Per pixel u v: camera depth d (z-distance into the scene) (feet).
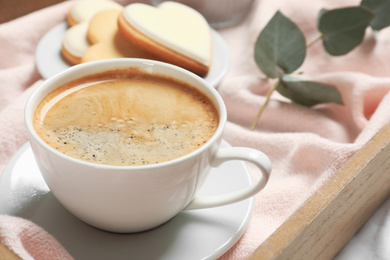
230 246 1.48
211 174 1.61
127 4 2.17
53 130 1.47
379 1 2.03
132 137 1.47
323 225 1.48
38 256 1.40
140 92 1.58
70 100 1.54
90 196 1.39
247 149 1.45
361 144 1.70
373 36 2.11
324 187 1.49
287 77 1.86
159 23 1.90
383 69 2.06
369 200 1.66
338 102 1.85
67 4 2.08
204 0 2.12
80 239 1.46
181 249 1.46
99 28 1.92
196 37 1.91
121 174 1.35
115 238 1.47
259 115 1.86
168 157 1.44
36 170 1.56
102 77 1.60
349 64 2.07
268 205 1.64
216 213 1.53
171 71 1.60
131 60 1.60
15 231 1.38
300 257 1.46
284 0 2.16
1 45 1.98
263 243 1.38
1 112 1.74
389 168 1.66
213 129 1.50
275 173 1.74
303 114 1.87
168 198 1.42
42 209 1.50
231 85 1.92
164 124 1.51
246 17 2.22
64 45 1.91
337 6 2.18
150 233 1.48
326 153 1.71
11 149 1.69
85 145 1.44
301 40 1.88
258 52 1.90
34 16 2.04
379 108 1.78
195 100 1.57
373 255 1.64
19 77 1.90
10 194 1.51
